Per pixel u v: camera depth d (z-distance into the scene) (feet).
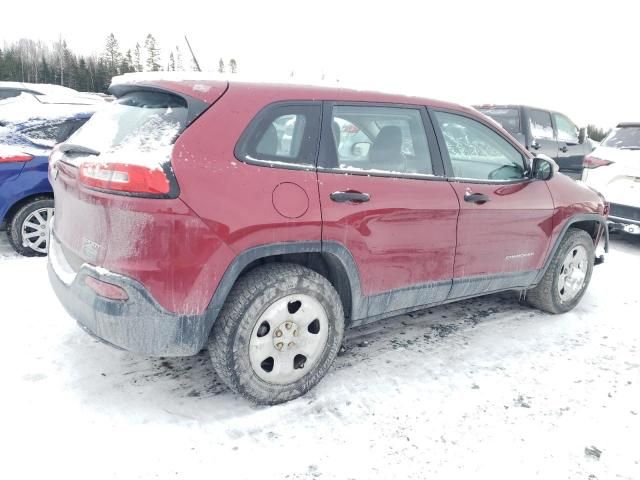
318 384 9.42
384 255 9.37
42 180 16.03
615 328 12.59
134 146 7.60
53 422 7.97
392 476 7.22
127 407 8.48
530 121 30.12
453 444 7.95
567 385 9.77
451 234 10.33
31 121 16.40
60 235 8.74
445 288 10.71
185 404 8.66
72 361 9.83
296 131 8.51
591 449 7.92
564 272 13.29
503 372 10.20
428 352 10.96
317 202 8.37
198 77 8.28
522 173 12.17
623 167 20.27
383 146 9.62
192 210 7.22
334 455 7.59
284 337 8.52
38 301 12.51
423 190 9.83
